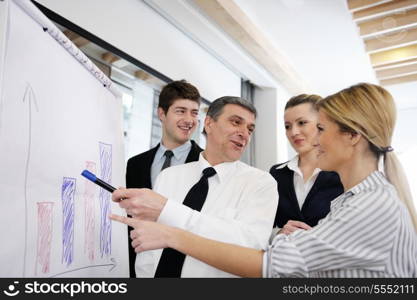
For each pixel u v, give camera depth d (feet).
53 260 2.09
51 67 2.19
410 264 2.16
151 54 6.63
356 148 2.42
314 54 9.73
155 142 7.45
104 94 3.09
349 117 2.37
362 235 2.12
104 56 5.87
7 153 1.72
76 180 2.43
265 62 9.39
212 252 2.40
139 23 6.37
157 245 2.43
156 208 2.72
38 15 2.04
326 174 4.35
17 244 1.77
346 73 10.90
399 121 13.42
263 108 11.32
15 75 1.82
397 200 2.18
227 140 3.59
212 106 3.85
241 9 7.66
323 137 2.56
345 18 7.70
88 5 5.23
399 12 7.42
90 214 2.61
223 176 3.55
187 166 3.96
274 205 3.22
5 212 1.69
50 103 2.15
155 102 7.52
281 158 11.27
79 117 2.55
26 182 1.87
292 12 7.66
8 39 1.77
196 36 7.93
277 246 2.33
